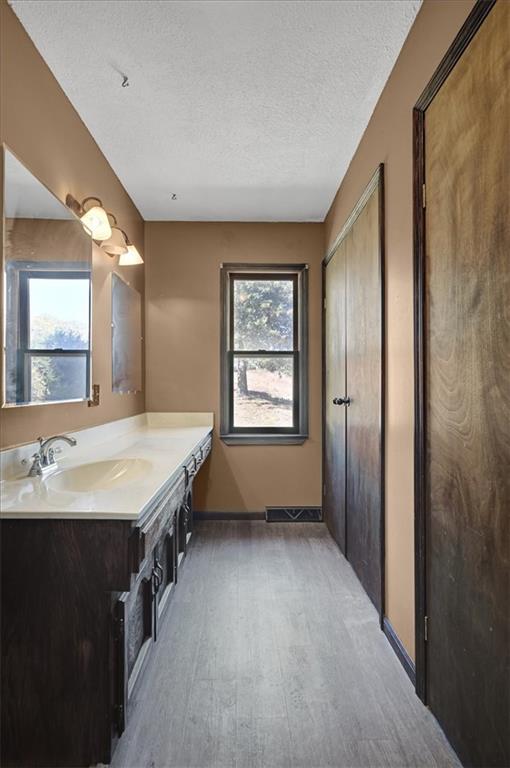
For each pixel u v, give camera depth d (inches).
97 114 83.1
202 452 109.7
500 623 42.6
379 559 79.4
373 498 84.0
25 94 63.3
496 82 42.2
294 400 142.1
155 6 59.2
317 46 66.7
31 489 55.4
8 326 58.1
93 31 63.2
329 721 57.0
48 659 49.3
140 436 107.6
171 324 138.2
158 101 79.4
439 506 56.0
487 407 44.5
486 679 45.2
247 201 124.3
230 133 90.2
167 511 65.4
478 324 46.1
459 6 49.6
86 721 49.6
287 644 73.4
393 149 72.1
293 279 141.9
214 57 68.6
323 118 85.1
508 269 40.7
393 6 59.9
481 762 46.2
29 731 49.4
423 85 59.7
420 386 60.7
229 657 69.9
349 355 103.3
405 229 67.0
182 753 52.1
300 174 108.2
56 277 71.5
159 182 112.0
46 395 68.6
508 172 40.5
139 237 132.1
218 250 138.6
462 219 49.4
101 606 49.1
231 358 141.3
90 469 71.1
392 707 59.5
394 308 72.4
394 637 71.7
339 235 113.5
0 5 56.7
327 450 132.0
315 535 125.6
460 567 50.5
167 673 65.9
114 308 104.8
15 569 48.9
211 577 97.7
